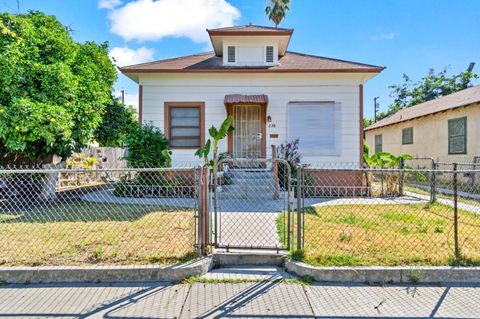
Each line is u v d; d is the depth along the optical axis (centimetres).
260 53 1188
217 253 444
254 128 1176
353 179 1104
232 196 952
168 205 841
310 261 414
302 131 1134
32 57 838
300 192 442
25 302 332
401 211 770
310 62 1213
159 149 1041
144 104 1135
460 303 329
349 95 1124
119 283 381
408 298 340
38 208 809
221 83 1139
